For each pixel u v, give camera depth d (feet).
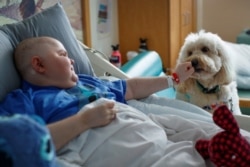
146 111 4.21
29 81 3.77
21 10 6.14
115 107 3.51
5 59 3.75
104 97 3.89
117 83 4.41
